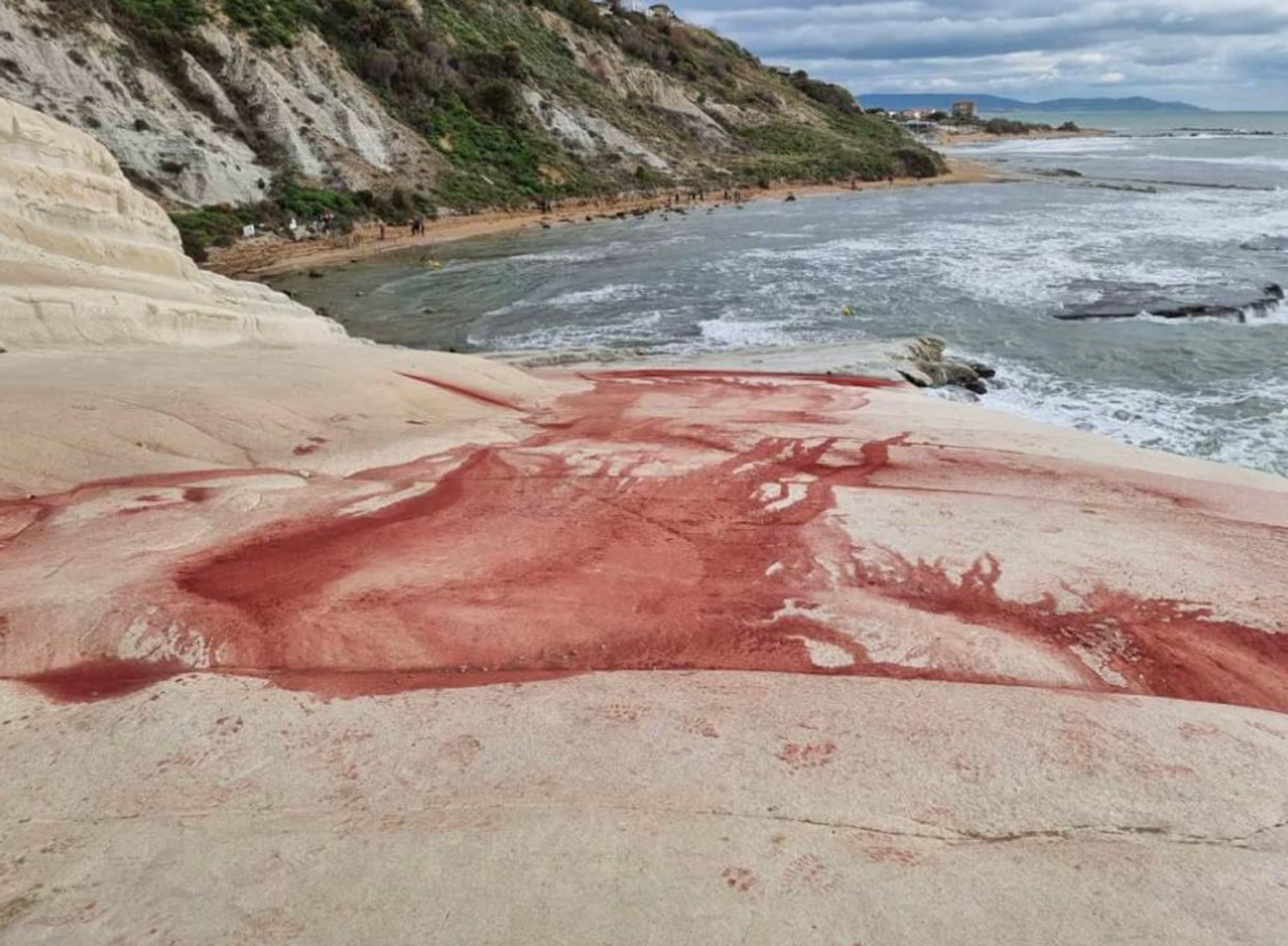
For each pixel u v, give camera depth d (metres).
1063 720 3.97
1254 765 3.69
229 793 3.48
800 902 2.94
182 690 4.16
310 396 8.92
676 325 21.33
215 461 7.41
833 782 3.54
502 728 3.89
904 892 2.98
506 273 29.44
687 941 2.79
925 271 26.62
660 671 4.48
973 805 3.43
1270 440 12.31
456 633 4.81
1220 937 2.81
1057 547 6.07
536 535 6.29
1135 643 4.86
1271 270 24.23
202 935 2.80
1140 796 3.49
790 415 10.83
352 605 5.06
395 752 3.73
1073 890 3.00
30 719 3.94
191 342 12.23
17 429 7.11
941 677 4.50
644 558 5.93
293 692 4.20
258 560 5.62
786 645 4.78
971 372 15.96
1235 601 5.28
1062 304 21.33
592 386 12.96
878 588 5.48
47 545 5.64
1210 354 16.73
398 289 27.12
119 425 7.50
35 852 3.16
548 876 3.04
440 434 8.73
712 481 7.65
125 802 3.44
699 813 3.36
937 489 7.51
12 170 12.22
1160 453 9.30
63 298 10.52
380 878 3.03
